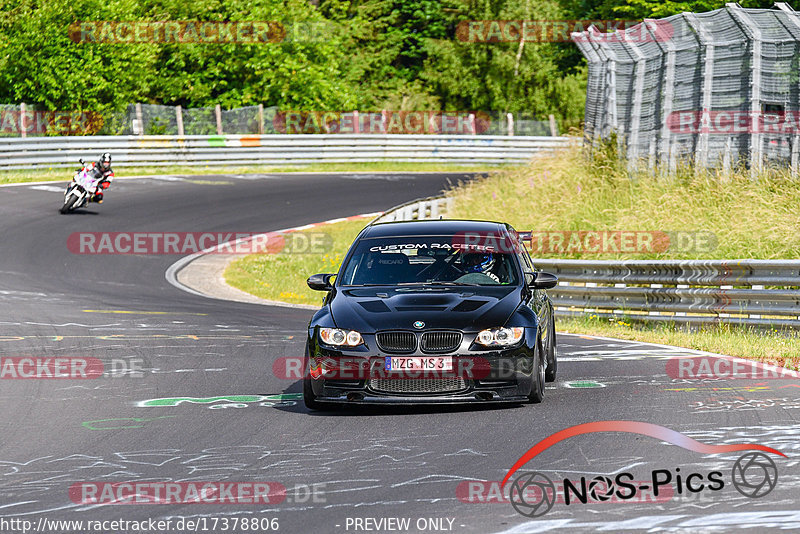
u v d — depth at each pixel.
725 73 79.88
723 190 77.50
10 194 111.19
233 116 156.88
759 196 74.31
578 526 19.12
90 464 25.09
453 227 37.03
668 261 55.38
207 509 20.89
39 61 148.38
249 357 43.56
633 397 32.31
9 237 90.00
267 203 115.00
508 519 19.67
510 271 34.50
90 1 152.00
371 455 25.33
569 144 101.12
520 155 169.75
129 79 155.12
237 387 36.34
